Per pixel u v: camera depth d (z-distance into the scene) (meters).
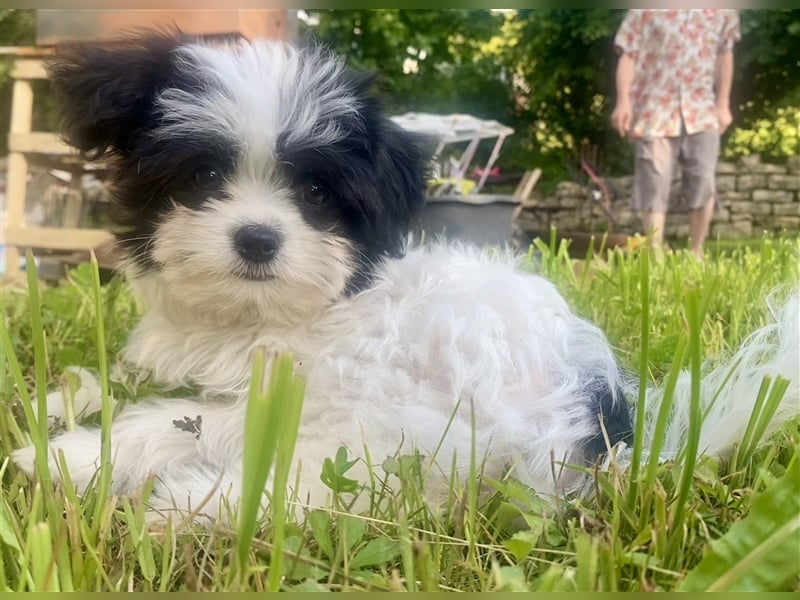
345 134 0.28
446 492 0.21
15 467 0.22
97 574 0.16
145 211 0.28
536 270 0.45
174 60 0.28
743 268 0.56
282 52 0.30
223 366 0.26
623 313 0.42
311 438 0.24
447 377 0.24
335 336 0.26
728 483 0.21
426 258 0.30
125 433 0.24
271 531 0.18
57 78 0.29
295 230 0.26
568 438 0.23
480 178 1.24
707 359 0.31
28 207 0.90
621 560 0.16
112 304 0.41
